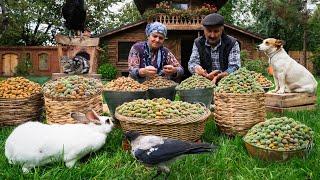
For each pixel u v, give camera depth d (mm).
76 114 1693
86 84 1932
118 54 9641
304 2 11414
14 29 10789
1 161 1589
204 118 1666
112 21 14523
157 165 1345
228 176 1482
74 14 3414
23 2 10242
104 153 1626
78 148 1533
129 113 1661
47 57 9805
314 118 2424
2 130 2084
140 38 9570
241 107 1875
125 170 1479
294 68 2852
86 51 3170
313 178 1407
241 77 1960
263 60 9289
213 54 2711
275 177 1410
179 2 9695
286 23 11523
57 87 1873
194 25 9047
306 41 11766
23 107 2127
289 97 2764
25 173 1458
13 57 9773
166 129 1600
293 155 1559
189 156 1603
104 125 1658
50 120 1872
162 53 2596
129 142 1560
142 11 10883
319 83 5578
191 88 2238
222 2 10156
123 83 2096
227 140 1829
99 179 1422
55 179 1381
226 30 9562
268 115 2586
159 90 2193
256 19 12500
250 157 1631
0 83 2201
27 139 1503
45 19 12711
